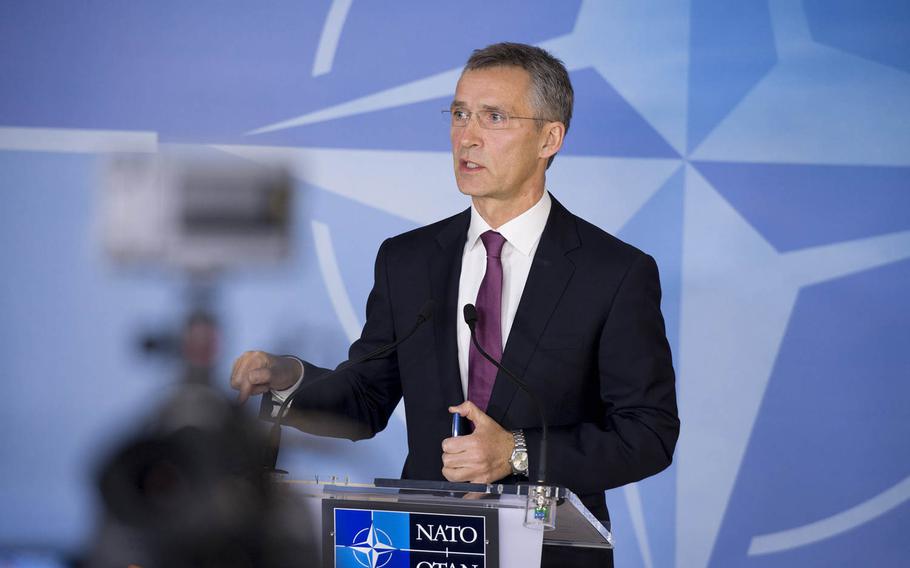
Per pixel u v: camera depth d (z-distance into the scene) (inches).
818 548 561.9
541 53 378.0
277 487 159.8
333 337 569.3
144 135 580.1
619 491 564.7
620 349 358.3
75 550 164.1
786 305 568.7
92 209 572.4
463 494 259.1
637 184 575.8
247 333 556.7
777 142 575.2
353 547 261.1
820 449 564.1
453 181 584.1
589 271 365.7
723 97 577.6
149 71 583.5
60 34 583.2
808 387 566.3
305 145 583.2
